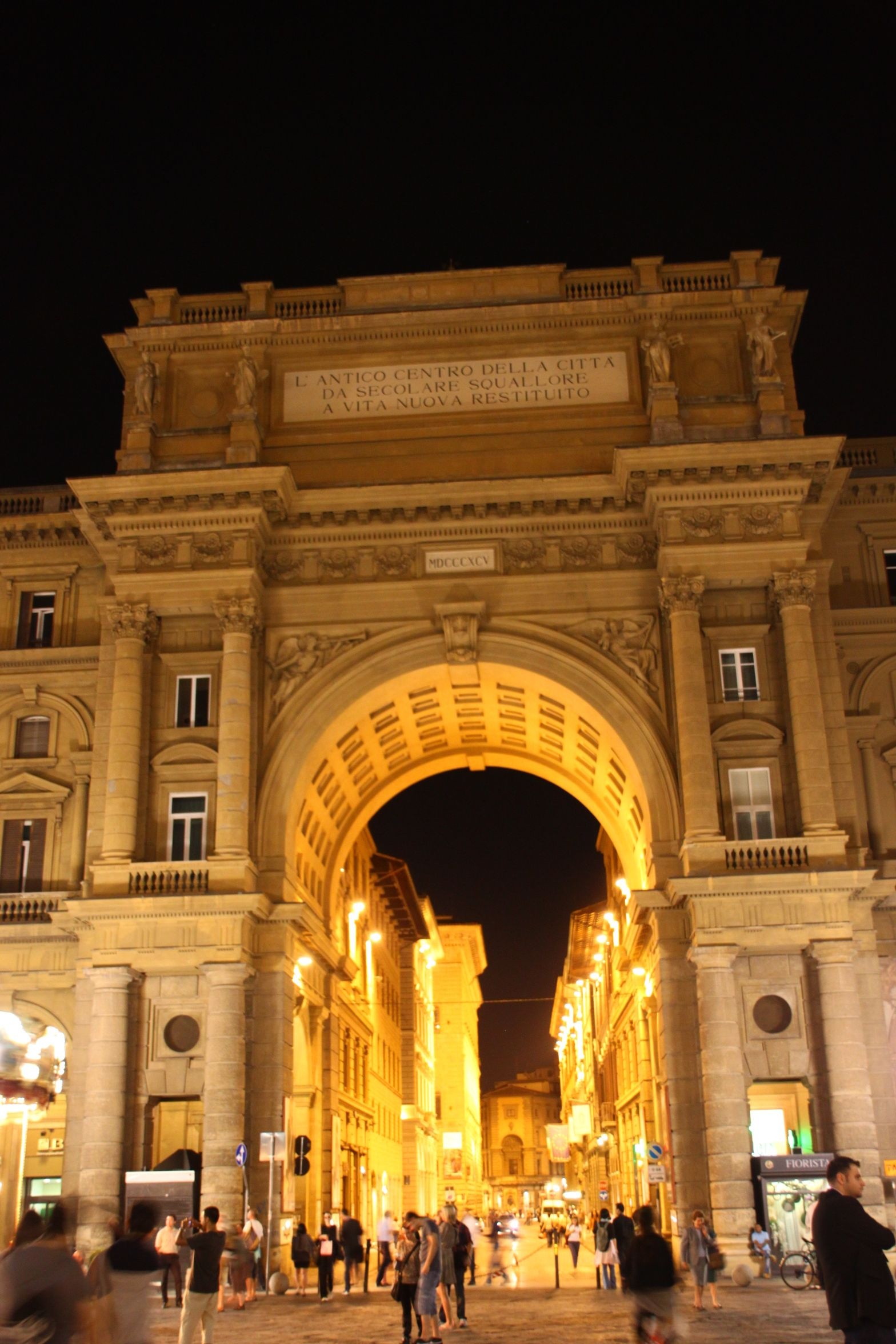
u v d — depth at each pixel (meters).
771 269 38.72
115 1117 31.44
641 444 37.12
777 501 35.16
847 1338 9.06
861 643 37.22
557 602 36.25
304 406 38.34
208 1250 15.52
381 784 44.47
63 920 34.59
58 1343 8.32
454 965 109.38
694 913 31.89
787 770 34.09
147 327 38.75
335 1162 40.19
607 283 39.25
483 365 38.31
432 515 36.66
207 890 33.03
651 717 35.09
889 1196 30.31
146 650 35.69
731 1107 30.56
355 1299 29.75
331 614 36.62
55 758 37.62
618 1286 32.66
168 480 35.69
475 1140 131.25
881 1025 32.50
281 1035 33.16
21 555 39.59
